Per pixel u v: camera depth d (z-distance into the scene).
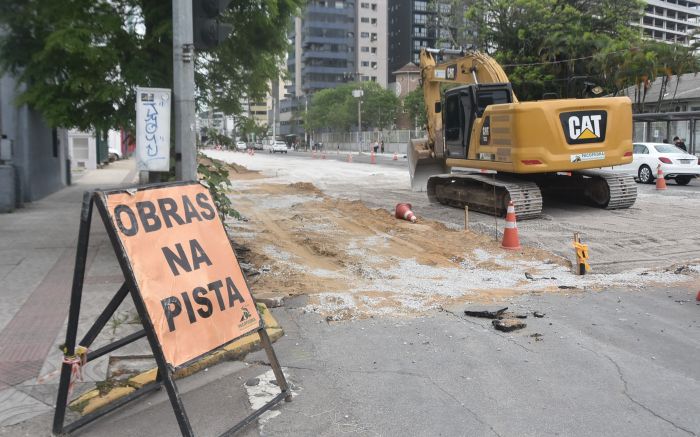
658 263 9.20
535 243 10.70
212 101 10.65
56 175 20.06
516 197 12.96
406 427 4.09
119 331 5.83
